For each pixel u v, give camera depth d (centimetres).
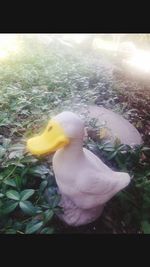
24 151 49
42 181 46
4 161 47
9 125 62
